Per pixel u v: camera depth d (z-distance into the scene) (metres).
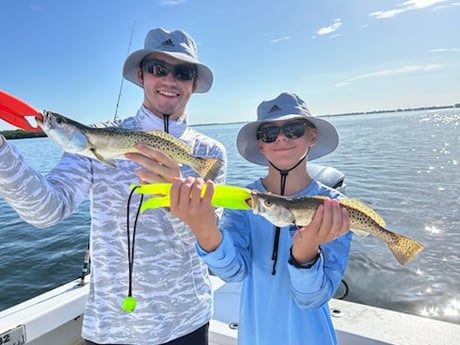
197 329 2.26
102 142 1.97
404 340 2.63
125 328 2.07
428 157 19.62
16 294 5.99
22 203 1.75
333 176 3.51
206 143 2.53
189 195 1.56
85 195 2.17
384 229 1.93
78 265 7.06
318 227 1.65
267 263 2.12
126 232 2.11
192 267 2.27
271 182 2.32
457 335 2.68
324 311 2.07
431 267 6.18
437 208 9.45
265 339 2.04
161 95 2.31
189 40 2.43
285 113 2.25
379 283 5.79
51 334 2.93
